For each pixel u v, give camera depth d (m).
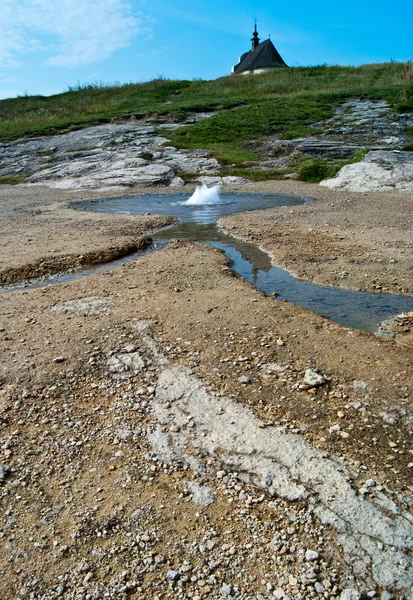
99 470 3.34
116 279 6.64
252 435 3.58
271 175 16.03
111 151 19.55
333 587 2.57
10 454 3.47
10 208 12.57
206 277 6.60
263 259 7.62
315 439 3.53
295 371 4.32
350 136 18.86
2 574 2.67
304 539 2.82
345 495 3.06
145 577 2.65
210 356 4.57
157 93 31.91
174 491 3.16
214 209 11.70
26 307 5.76
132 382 4.22
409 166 14.16
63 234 9.22
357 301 5.93
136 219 10.49
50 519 2.98
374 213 10.35
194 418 3.78
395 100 22.47
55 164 18.98
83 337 4.92
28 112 31.23
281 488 3.14
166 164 17.58
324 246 8.06
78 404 3.97
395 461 3.33
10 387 4.15
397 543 2.76
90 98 33.44
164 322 5.23
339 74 30.22
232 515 2.98
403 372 4.23
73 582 2.62
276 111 22.80
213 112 24.92
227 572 2.66
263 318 5.29
